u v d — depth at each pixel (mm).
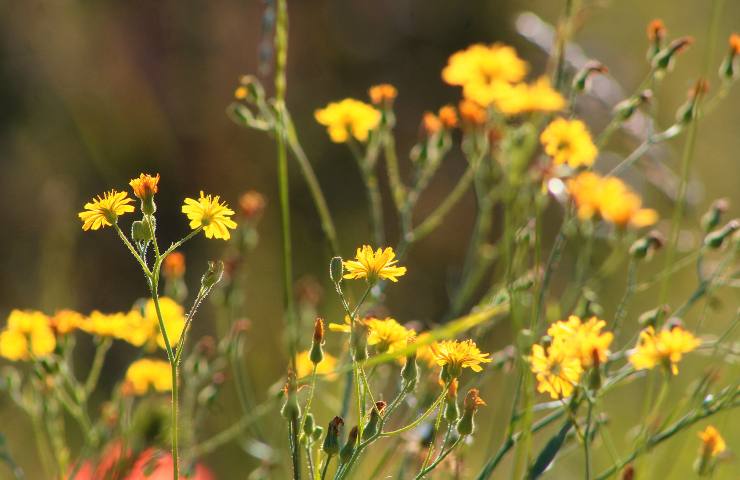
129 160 2234
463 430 986
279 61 1091
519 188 1177
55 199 1771
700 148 2219
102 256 2082
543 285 1102
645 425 1050
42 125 2217
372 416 979
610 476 1047
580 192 1139
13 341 1118
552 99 1146
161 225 2199
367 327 1005
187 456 1129
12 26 2236
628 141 1321
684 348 1025
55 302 1681
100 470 1128
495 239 2238
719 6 1142
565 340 1011
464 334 1166
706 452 1066
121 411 1135
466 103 1218
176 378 973
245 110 1160
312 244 2100
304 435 991
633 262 1118
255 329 1600
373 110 1172
